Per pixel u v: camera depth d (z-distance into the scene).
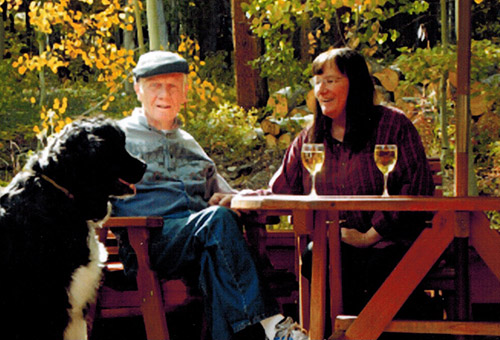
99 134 3.31
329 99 4.00
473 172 5.80
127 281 3.95
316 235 3.55
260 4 6.11
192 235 3.74
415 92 9.39
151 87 4.25
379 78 9.96
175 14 21.56
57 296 3.16
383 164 3.60
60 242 3.19
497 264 3.45
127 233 3.93
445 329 3.43
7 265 3.10
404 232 3.82
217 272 3.61
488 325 3.38
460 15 3.70
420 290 3.90
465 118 3.71
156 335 3.73
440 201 3.31
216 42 22.45
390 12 6.42
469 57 3.71
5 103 12.49
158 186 4.15
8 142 10.97
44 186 3.21
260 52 12.40
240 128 10.73
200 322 4.86
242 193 4.21
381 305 3.45
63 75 17.73
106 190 3.34
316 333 3.52
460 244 3.49
